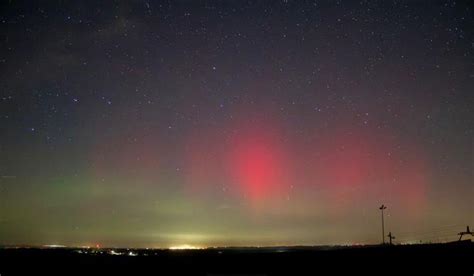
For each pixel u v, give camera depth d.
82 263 30.44
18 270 28.20
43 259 31.56
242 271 28.39
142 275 27.50
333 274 27.48
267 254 33.44
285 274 27.64
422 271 27.64
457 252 32.44
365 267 29.02
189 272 28.27
